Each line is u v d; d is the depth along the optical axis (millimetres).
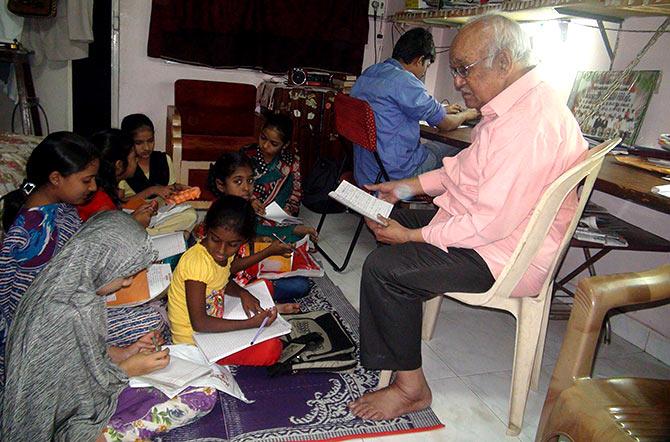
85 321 1208
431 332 2184
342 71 4328
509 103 1496
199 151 3498
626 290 1232
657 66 2193
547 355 2150
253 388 1755
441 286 1558
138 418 1386
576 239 1812
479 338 2248
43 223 1464
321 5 4121
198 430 1530
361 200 1928
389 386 1728
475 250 1571
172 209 2424
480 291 1596
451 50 1575
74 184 1499
